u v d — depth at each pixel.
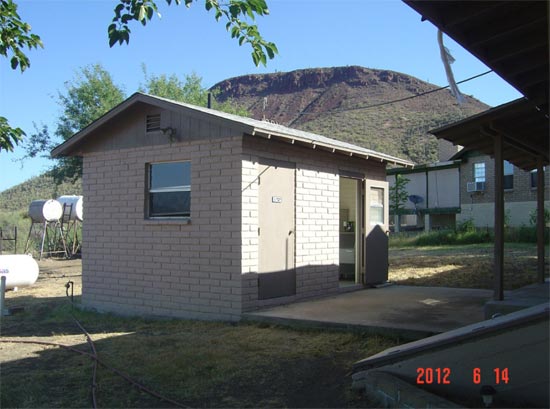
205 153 9.16
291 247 9.82
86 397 5.28
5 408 5.00
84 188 10.95
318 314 8.45
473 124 7.91
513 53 5.56
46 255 27.91
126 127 10.32
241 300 8.66
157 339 7.76
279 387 5.42
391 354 4.92
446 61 5.24
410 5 4.69
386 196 13.19
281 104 115.19
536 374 4.17
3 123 6.21
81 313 10.58
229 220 8.84
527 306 7.10
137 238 10.07
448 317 8.06
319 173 10.64
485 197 30.62
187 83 32.62
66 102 27.08
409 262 18.88
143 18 5.00
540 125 8.36
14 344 7.99
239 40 5.57
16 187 66.19
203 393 5.31
